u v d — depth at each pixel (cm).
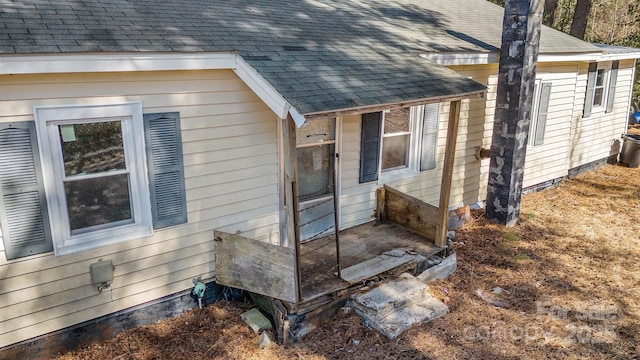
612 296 586
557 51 856
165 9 545
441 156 788
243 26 566
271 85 439
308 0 772
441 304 542
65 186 432
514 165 775
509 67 747
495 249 714
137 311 494
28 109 397
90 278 456
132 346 468
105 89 431
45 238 424
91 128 435
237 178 538
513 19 727
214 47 473
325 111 422
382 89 500
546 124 983
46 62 381
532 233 786
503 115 770
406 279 566
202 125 498
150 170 473
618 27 2009
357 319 515
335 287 507
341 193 671
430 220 652
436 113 748
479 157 843
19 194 405
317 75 489
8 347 424
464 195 861
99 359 448
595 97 1159
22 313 426
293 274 460
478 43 764
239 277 510
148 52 425
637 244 752
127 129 455
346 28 681
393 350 470
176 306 522
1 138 389
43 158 411
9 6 435
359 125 664
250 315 515
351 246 635
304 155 625
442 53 679
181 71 471
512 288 600
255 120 536
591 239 769
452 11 967
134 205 476
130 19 484
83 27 434
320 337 487
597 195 1012
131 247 476
